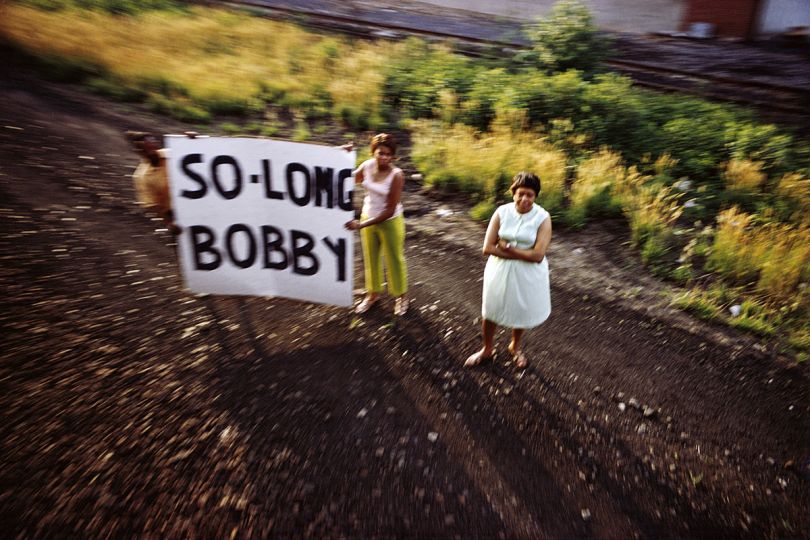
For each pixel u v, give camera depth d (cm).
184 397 375
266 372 406
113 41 1080
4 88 835
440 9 1988
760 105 1061
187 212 417
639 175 798
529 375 429
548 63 1117
